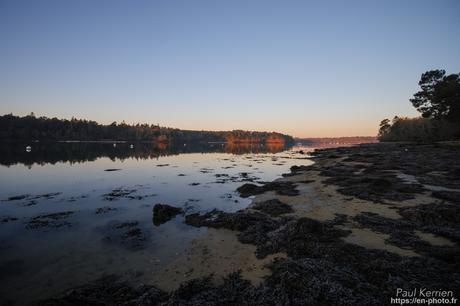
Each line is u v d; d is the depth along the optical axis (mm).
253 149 100000
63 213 14297
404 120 102938
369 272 6551
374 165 28188
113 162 40750
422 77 55875
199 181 24594
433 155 34688
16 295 6875
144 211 14711
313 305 5375
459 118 47844
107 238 10711
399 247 8227
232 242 9828
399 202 13562
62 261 8734
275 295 5785
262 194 18047
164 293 6656
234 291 6273
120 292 6762
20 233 11344
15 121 113625
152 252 9281
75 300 6297
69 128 133375
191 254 8953
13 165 33969
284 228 9789
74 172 29500
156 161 44000
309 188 18781
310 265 6828
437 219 10305
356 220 11016
